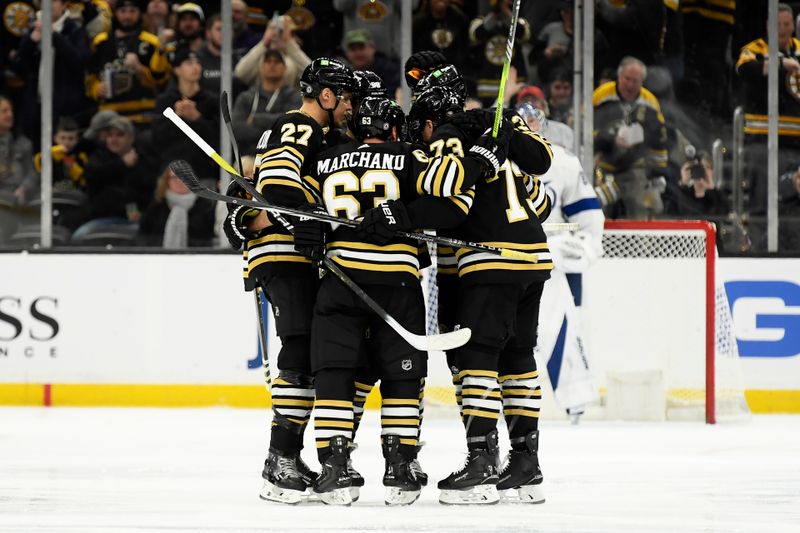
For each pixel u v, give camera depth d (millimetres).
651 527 14242
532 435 16391
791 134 30875
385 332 15883
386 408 15953
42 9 30797
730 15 30734
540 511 15531
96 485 18047
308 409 16578
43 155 31000
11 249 30562
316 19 30938
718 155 30828
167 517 14906
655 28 30594
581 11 30500
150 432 25141
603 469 20031
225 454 21781
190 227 31109
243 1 30875
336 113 16875
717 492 17484
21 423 26703
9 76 31172
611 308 29188
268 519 14688
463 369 16078
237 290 30359
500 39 30641
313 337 15984
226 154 31094
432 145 16047
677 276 29094
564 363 27188
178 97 31000
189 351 30391
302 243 15664
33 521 14633
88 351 30469
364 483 17000
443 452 22266
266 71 30906
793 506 16156
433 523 14375
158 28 30906
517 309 16469
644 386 28500
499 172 16281
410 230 15789
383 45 30828
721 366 28547
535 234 16188
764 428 26906
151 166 31094
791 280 30094
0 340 30562
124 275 30500
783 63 30828
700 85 30797
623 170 30797
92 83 31094
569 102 30703
